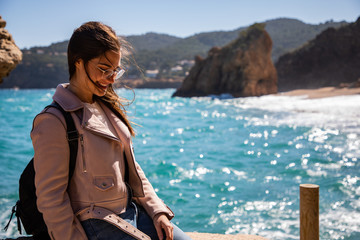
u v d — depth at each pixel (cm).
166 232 160
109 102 164
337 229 478
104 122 157
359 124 1490
